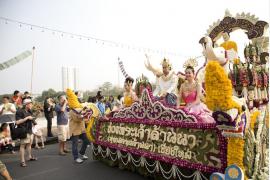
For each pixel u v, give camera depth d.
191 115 4.49
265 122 4.93
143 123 5.34
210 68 3.44
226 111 3.45
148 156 5.11
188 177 4.48
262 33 5.65
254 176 4.05
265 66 5.66
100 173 5.74
